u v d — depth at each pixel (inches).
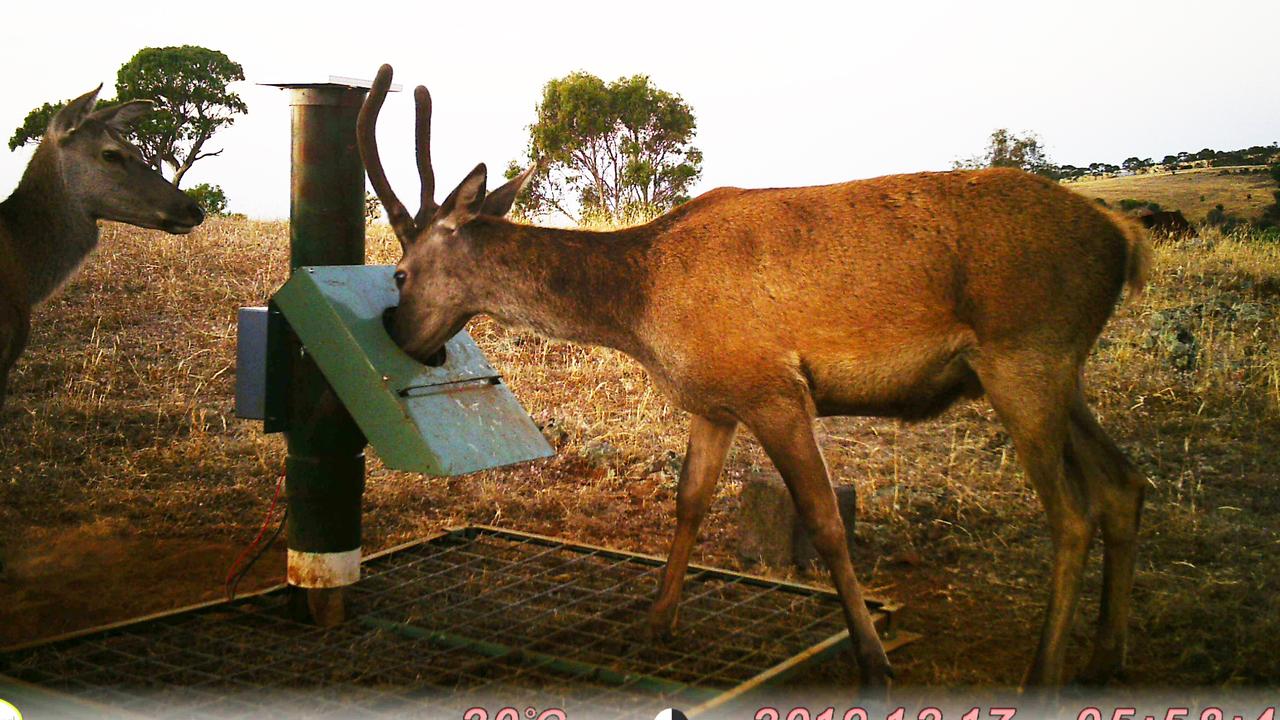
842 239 159.2
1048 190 157.8
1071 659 176.4
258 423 298.0
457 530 220.2
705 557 222.1
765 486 215.9
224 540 228.8
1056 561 156.0
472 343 184.1
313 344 163.3
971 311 155.1
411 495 253.6
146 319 375.2
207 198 1343.5
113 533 230.1
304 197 173.9
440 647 168.6
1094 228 155.3
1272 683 165.2
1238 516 235.9
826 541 157.9
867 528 231.6
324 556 172.7
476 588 195.0
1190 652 173.9
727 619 183.8
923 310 156.9
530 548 218.1
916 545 226.5
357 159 175.8
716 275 163.2
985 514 238.8
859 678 160.4
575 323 174.1
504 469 270.4
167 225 236.7
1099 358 338.6
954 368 161.2
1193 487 251.4
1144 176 1125.1
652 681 152.3
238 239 490.0
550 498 251.9
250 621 177.6
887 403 164.9
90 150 228.7
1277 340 353.1
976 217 155.9
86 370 324.5
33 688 136.6
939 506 244.1
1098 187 1039.0
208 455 273.7
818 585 202.8
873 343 158.9
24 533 228.2
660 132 1104.8
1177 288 418.6
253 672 156.3
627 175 1089.4
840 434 293.6
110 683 152.0
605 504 249.8
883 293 157.2
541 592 193.6
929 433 293.7
